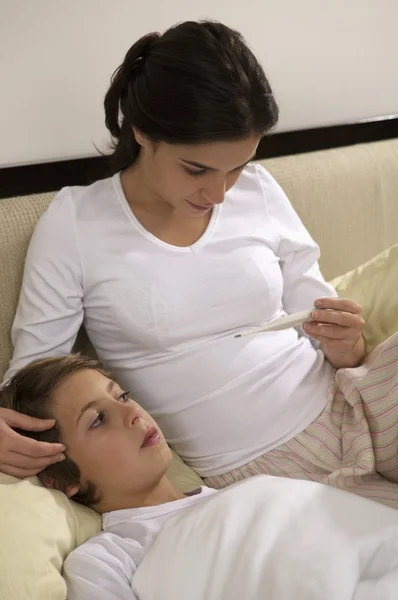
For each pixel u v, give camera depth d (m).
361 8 1.78
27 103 1.38
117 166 1.25
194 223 1.24
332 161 1.66
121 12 1.44
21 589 0.85
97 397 1.08
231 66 1.00
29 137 1.40
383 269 1.43
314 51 1.75
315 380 1.26
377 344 1.38
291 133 1.73
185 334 1.21
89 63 1.43
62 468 1.07
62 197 1.23
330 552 0.90
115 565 0.96
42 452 1.03
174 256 1.21
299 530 0.94
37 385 1.10
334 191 1.65
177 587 0.92
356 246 1.72
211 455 1.23
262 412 1.21
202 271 1.22
